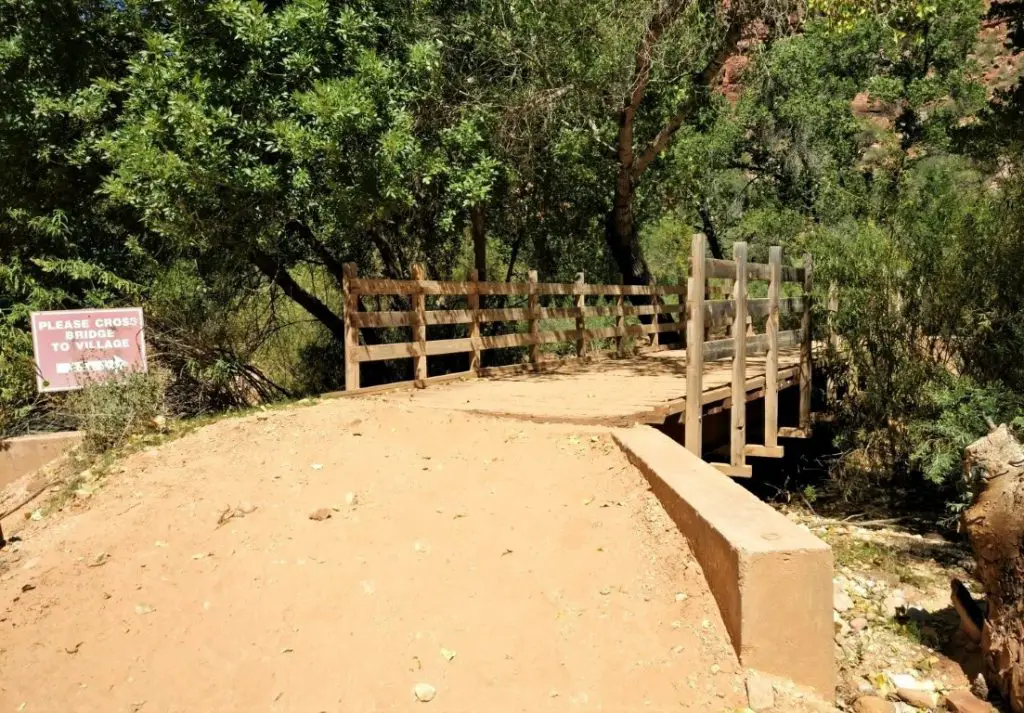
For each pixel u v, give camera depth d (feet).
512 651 12.78
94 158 34.09
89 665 12.96
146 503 18.61
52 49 34.19
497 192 46.32
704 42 45.39
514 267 59.72
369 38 33.47
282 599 14.26
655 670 12.38
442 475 19.77
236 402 36.52
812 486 31.35
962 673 14.49
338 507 17.85
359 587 14.49
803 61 75.61
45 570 16.07
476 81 41.83
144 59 30.30
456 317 34.04
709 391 25.95
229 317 38.14
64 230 34.47
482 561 15.40
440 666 12.44
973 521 13.87
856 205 64.28
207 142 28.66
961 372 27.71
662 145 51.31
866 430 30.45
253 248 34.96
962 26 78.74
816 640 12.48
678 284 56.44
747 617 12.43
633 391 28.78
